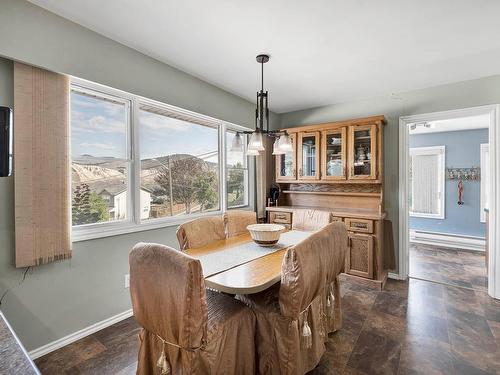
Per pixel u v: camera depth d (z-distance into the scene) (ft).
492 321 7.68
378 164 10.76
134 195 8.14
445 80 9.94
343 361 5.99
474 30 6.69
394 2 5.65
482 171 16.40
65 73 6.39
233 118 11.68
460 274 11.57
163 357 4.37
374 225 10.19
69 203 6.45
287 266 4.76
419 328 7.32
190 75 9.60
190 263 3.92
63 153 6.33
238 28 6.70
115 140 7.80
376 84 10.38
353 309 8.43
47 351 6.24
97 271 7.17
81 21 6.49
